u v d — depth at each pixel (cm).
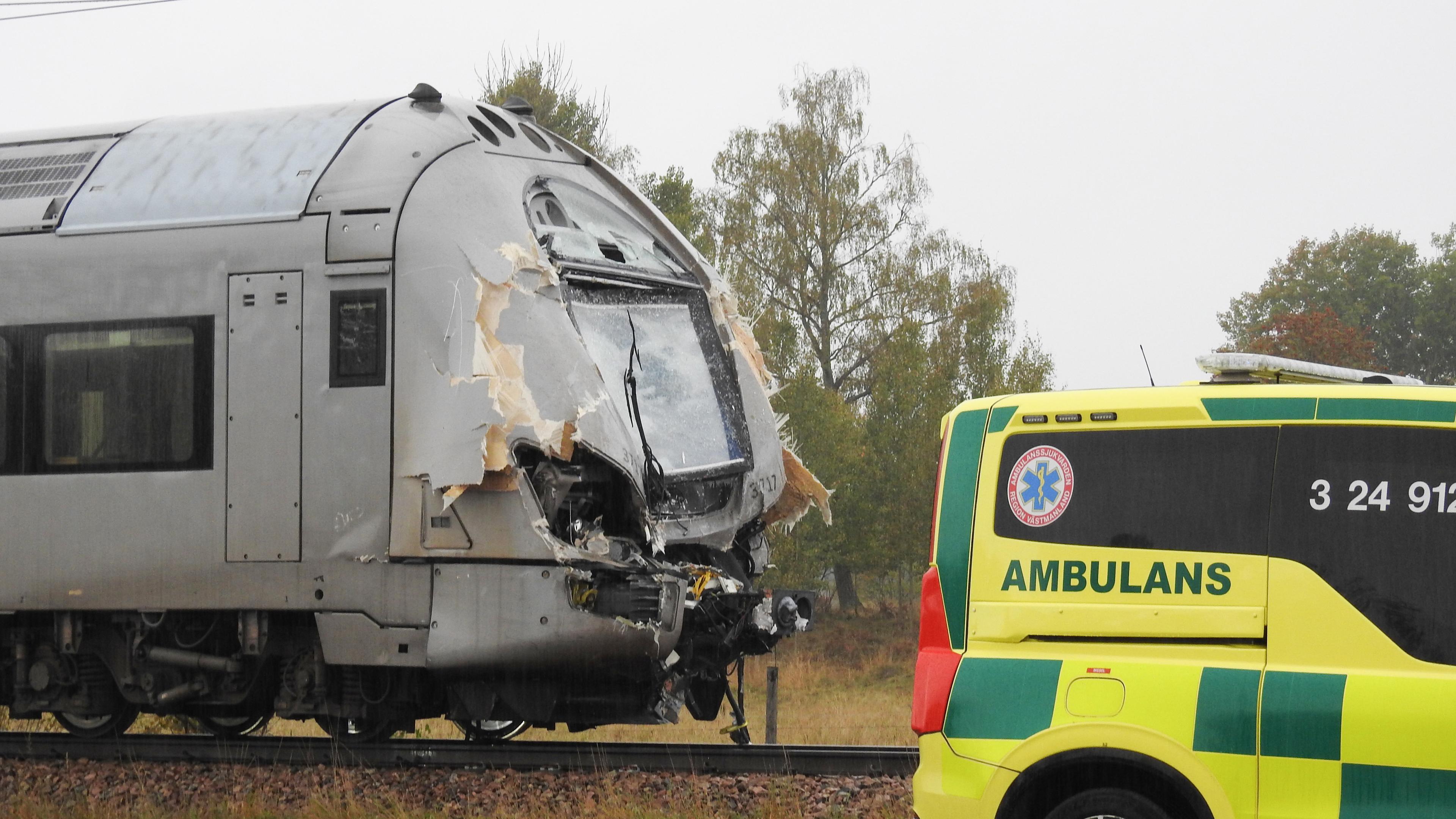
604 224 2052
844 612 7556
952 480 1201
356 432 1769
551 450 1703
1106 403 1163
